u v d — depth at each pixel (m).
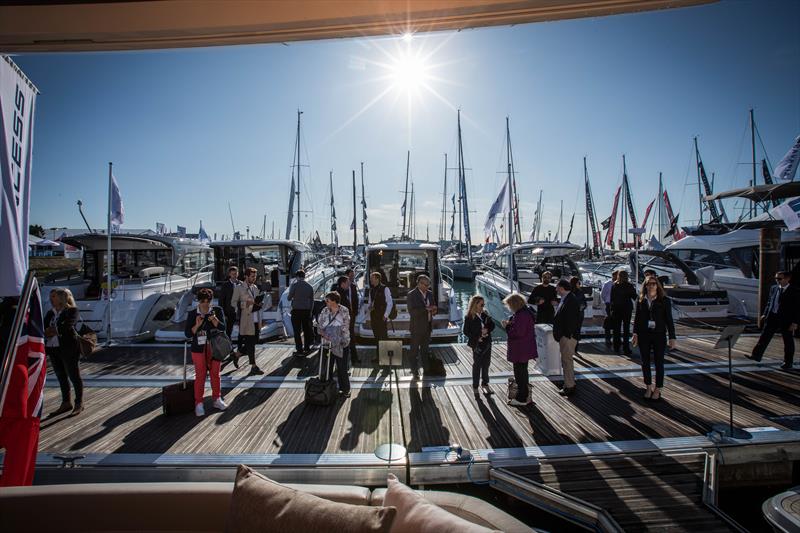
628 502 4.03
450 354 9.05
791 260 13.28
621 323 9.59
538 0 1.67
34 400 2.93
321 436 5.16
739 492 4.85
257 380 7.33
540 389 6.85
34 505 2.04
